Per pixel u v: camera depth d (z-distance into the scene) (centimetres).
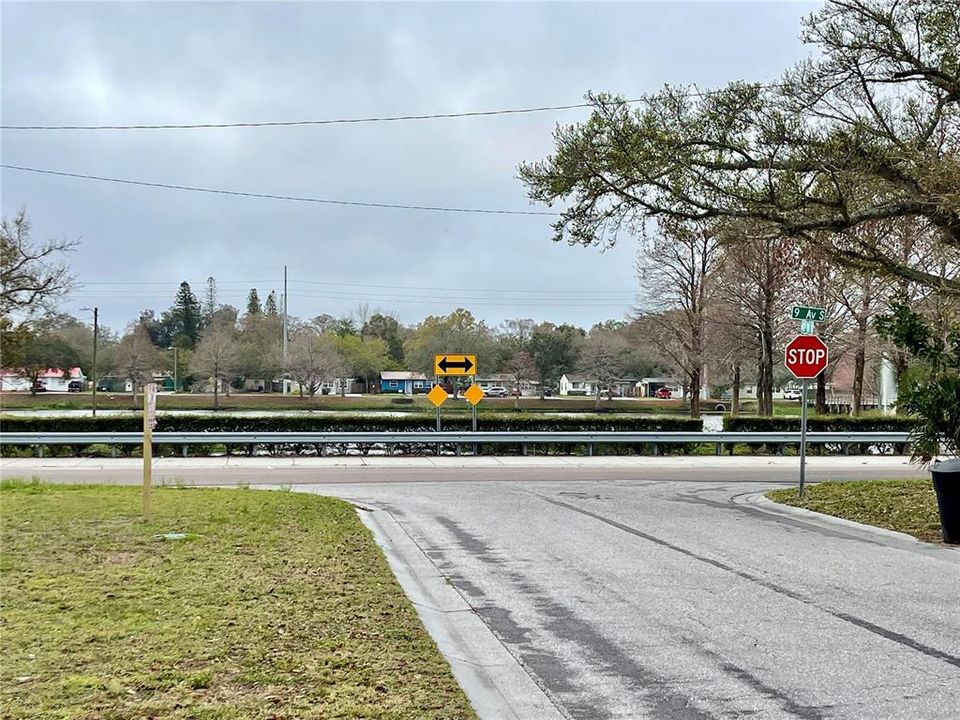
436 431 2756
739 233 1644
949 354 1370
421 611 768
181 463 2380
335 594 769
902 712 540
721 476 2162
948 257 2072
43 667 550
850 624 751
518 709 544
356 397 7969
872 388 6238
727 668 630
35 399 7169
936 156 1432
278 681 537
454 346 7519
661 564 1017
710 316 4175
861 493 1612
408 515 1420
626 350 6900
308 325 8838
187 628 643
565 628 738
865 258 1584
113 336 8631
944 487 1179
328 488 1819
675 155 1479
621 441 2731
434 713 494
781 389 8706
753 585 906
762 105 1463
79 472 2127
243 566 874
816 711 542
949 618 773
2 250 4391
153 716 473
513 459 2589
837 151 1422
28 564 865
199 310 12000
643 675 614
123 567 856
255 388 9056
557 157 1516
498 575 952
